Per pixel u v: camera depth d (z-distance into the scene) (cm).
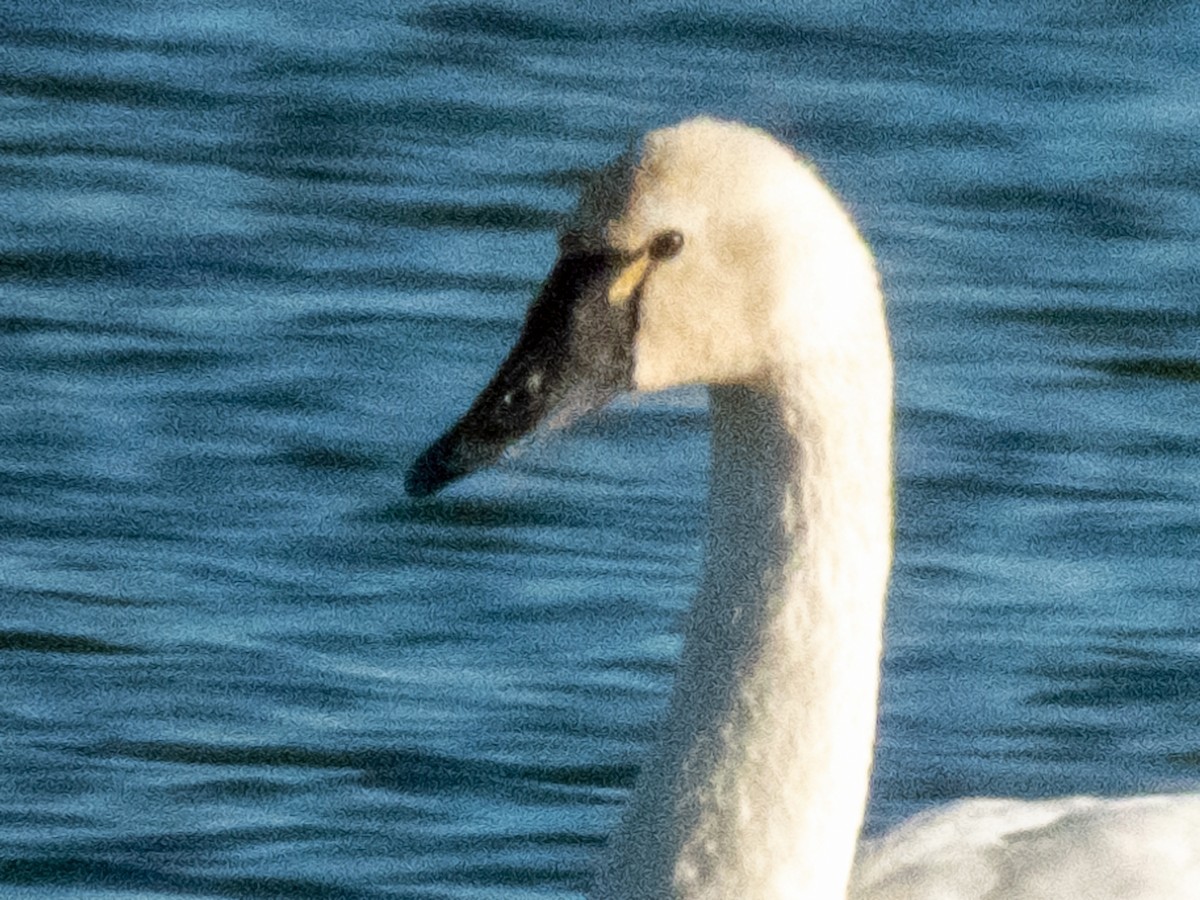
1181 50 2397
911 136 2195
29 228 1936
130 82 2247
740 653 749
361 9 2448
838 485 736
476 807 1133
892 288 1891
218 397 1634
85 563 1385
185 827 1111
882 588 749
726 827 753
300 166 2083
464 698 1238
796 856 750
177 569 1382
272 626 1316
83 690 1238
